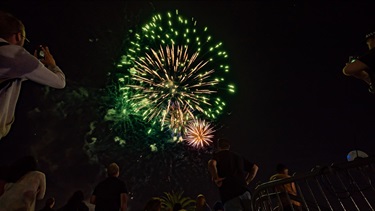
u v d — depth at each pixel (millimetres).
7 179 4258
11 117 2258
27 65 2209
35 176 4324
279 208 4246
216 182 5254
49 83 2393
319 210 3818
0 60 2090
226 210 5051
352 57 3736
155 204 6863
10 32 2322
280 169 6324
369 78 3443
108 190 5820
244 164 5691
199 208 8523
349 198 3666
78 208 6859
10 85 2178
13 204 4008
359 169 3645
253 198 4383
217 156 5441
